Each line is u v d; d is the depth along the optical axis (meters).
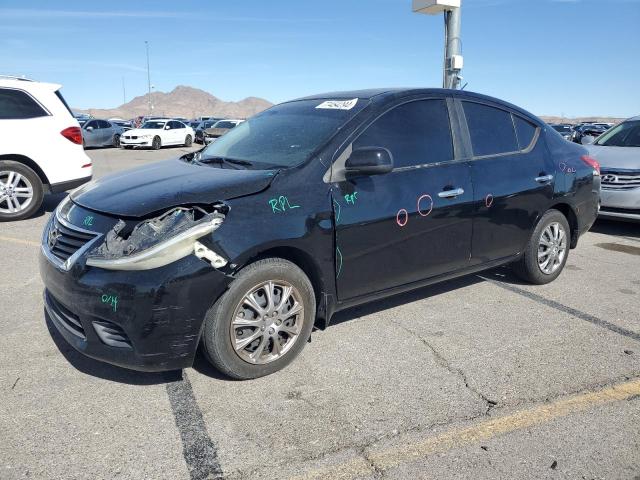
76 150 8.30
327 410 3.10
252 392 3.28
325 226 3.50
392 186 3.88
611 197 7.57
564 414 3.09
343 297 3.74
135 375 3.46
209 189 3.25
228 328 3.21
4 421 2.95
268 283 3.32
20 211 8.00
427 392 3.31
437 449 2.76
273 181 3.41
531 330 4.26
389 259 3.90
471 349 3.91
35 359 3.65
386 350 3.87
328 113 4.09
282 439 2.83
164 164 4.26
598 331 4.25
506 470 2.61
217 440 2.82
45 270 3.37
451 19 10.81
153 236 2.99
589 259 6.42
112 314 2.98
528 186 4.79
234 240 3.12
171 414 3.04
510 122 4.91
